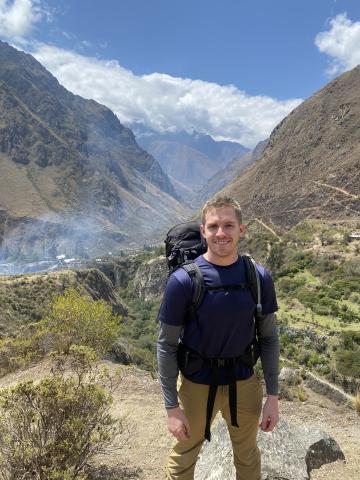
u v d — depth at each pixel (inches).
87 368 187.8
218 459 166.7
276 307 109.6
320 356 1622.8
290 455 177.9
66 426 138.6
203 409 108.9
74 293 430.3
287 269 3179.1
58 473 127.5
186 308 103.2
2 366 356.8
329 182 6294.3
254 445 121.2
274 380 111.6
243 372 108.9
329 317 2194.9
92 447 153.3
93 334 401.4
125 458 189.0
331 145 7396.7
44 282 2541.8
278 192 7199.8
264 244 4028.1
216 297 100.7
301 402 312.5
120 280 5034.5
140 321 3041.3
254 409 113.7
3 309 2064.5
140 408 256.4
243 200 7755.9
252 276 105.0
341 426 262.8
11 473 132.6
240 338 104.2
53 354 201.3
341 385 1344.7
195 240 121.8
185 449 115.6
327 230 4106.8
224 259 104.7
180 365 108.8
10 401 140.7
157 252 5196.9
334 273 2910.9
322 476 177.9
